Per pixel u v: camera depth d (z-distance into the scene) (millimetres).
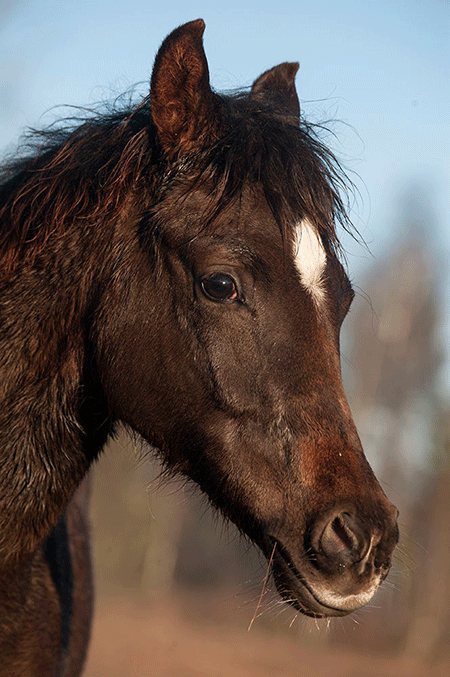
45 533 6371
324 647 45375
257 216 5988
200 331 6023
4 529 6191
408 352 55312
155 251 6172
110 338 6285
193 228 6051
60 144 6895
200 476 6363
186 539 71000
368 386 54969
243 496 6000
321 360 5906
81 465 6457
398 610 51281
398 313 55656
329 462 5785
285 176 6043
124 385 6316
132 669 31641
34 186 6586
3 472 6191
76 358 6398
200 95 6223
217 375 5984
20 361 6309
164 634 44000
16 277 6453
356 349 56312
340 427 5852
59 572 7348
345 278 6480
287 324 5887
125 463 29031
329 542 5617
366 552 5527
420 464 51656
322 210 6129
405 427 53875
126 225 6359
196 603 60594
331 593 5602
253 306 5914
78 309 6383
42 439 6289
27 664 6707
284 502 5848
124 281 6273
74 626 8031
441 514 46875
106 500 55594
